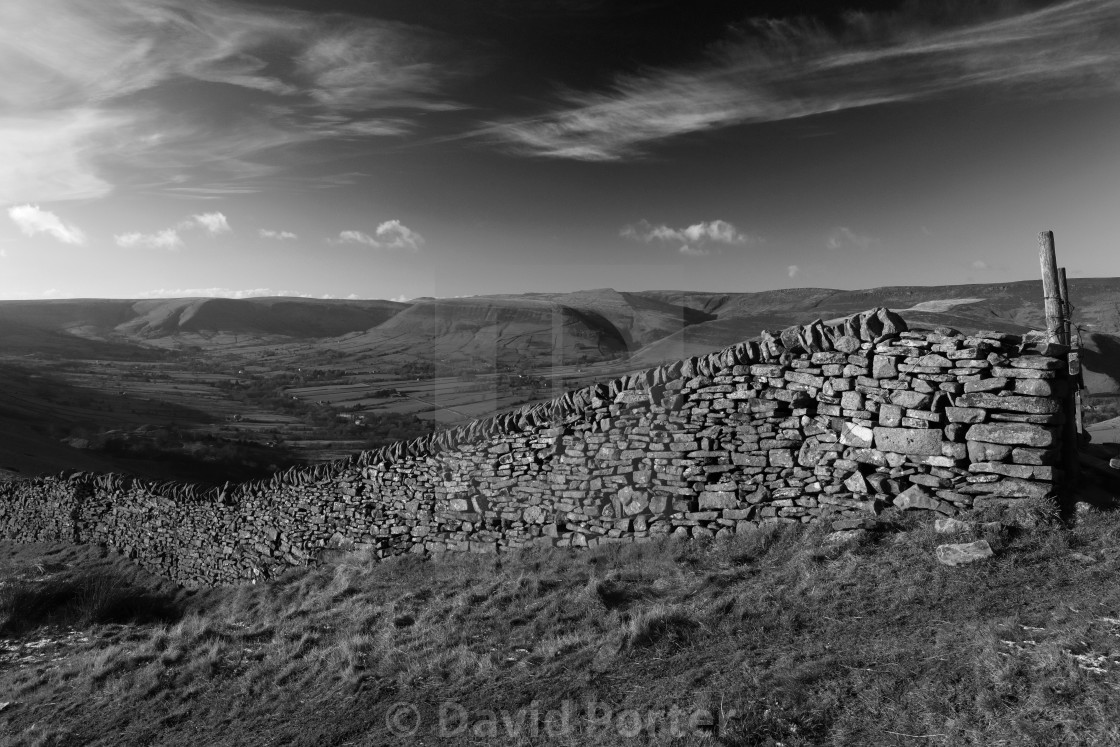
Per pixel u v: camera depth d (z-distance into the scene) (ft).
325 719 20.75
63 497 70.23
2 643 39.34
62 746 23.07
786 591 21.77
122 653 32.09
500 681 20.42
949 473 24.13
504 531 32.65
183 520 55.21
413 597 30.45
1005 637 16.38
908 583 20.38
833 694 15.80
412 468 37.78
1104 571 18.42
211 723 22.50
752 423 27.86
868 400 25.91
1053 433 22.65
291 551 45.19
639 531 28.94
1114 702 13.05
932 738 13.70
